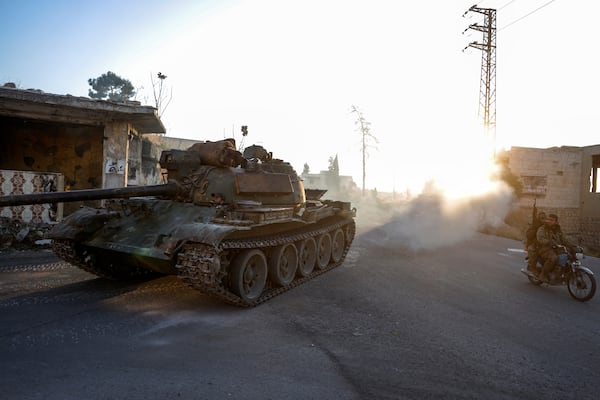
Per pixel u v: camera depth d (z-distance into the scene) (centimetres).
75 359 437
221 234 584
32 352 451
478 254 1363
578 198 3081
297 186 964
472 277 978
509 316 671
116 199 852
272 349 485
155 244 655
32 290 720
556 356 507
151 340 501
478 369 454
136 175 2184
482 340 548
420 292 804
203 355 459
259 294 709
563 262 830
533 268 920
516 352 512
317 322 596
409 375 430
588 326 640
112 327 543
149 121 1611
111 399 355
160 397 362
